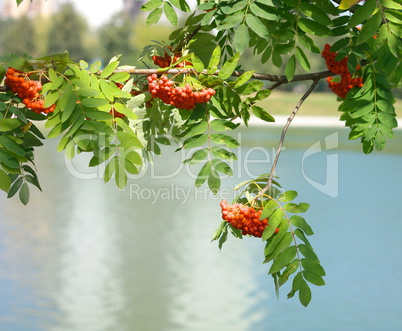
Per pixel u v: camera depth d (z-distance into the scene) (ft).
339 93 14.39
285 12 13.17
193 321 44.96
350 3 12.57
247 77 12.76
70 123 12.05
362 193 94.27
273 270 11.87
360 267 57.21
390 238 66.95
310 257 11.84
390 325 43.21
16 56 12.21
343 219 76.84
